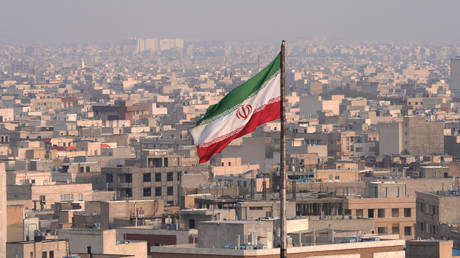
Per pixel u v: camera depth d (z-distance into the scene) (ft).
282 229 490.90
